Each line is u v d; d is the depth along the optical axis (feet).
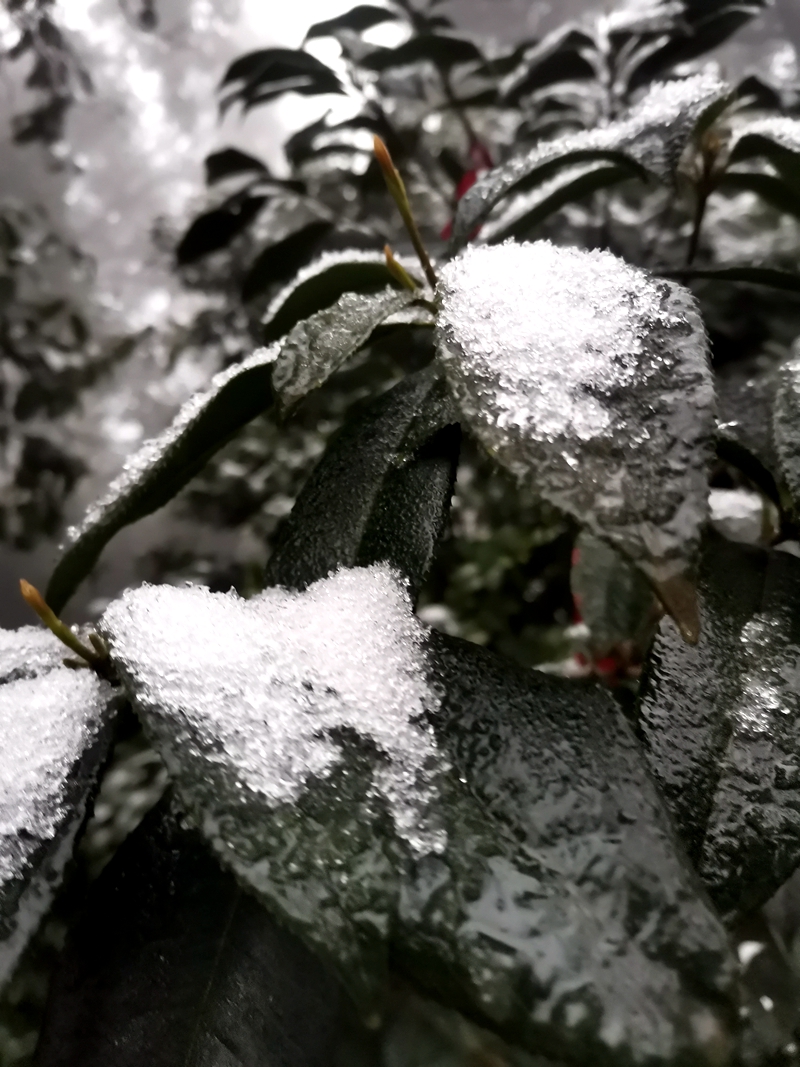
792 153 0.67
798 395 0.54
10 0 1.87
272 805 0.38
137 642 0.44
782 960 0.56
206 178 1.45
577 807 0.40
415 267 0.69
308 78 1.38
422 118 1.55
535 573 1.52
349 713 0.42
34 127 2.03
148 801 1.32
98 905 0.49
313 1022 0.46
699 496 0.37
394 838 0.39
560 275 0.46
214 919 0.49
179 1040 0.45
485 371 0.41
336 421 1.62
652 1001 0.35
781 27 1.47
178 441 0.59
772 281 0.75
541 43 1.37
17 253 2.05
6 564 2.14
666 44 1.14
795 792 0.46
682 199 1.25
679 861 0.39
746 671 0.51
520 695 0.44
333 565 0.54
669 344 0.41
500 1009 0.36
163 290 2.21
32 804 0.45
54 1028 0.46
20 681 0.51
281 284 1.39
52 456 2.08
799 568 0.57
